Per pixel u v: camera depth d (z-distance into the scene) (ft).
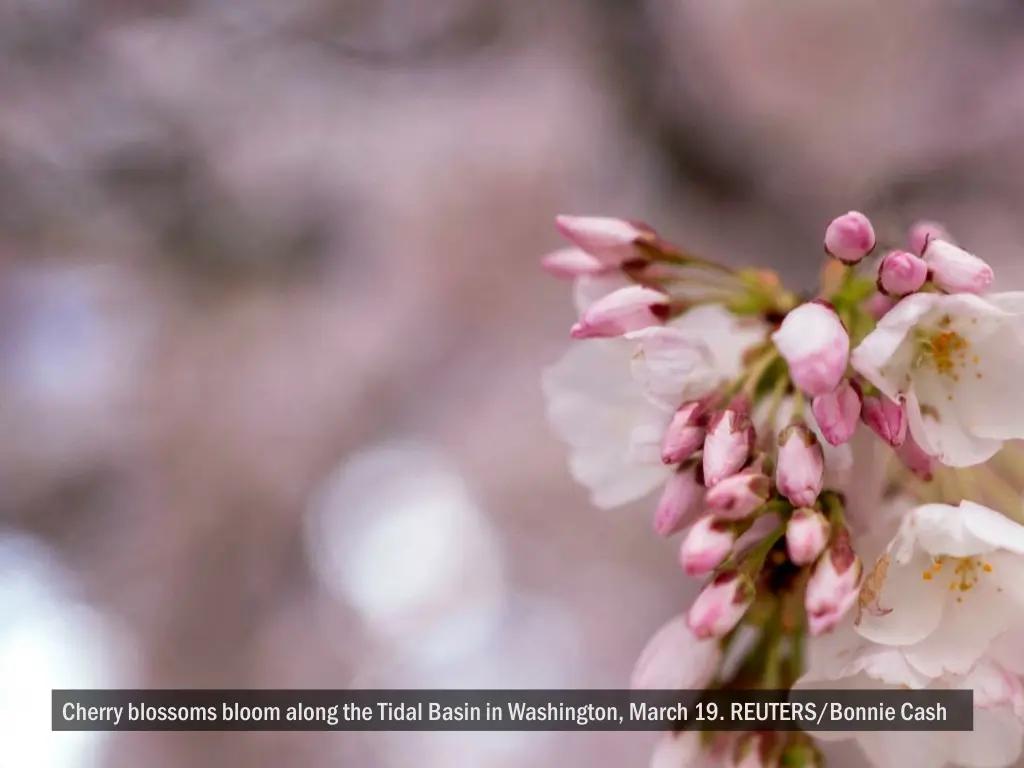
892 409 0.95
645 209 2.15
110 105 2.30
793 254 2.06
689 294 1.04
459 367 2.05
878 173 1.99
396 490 1.93
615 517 1.81
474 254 2.13
